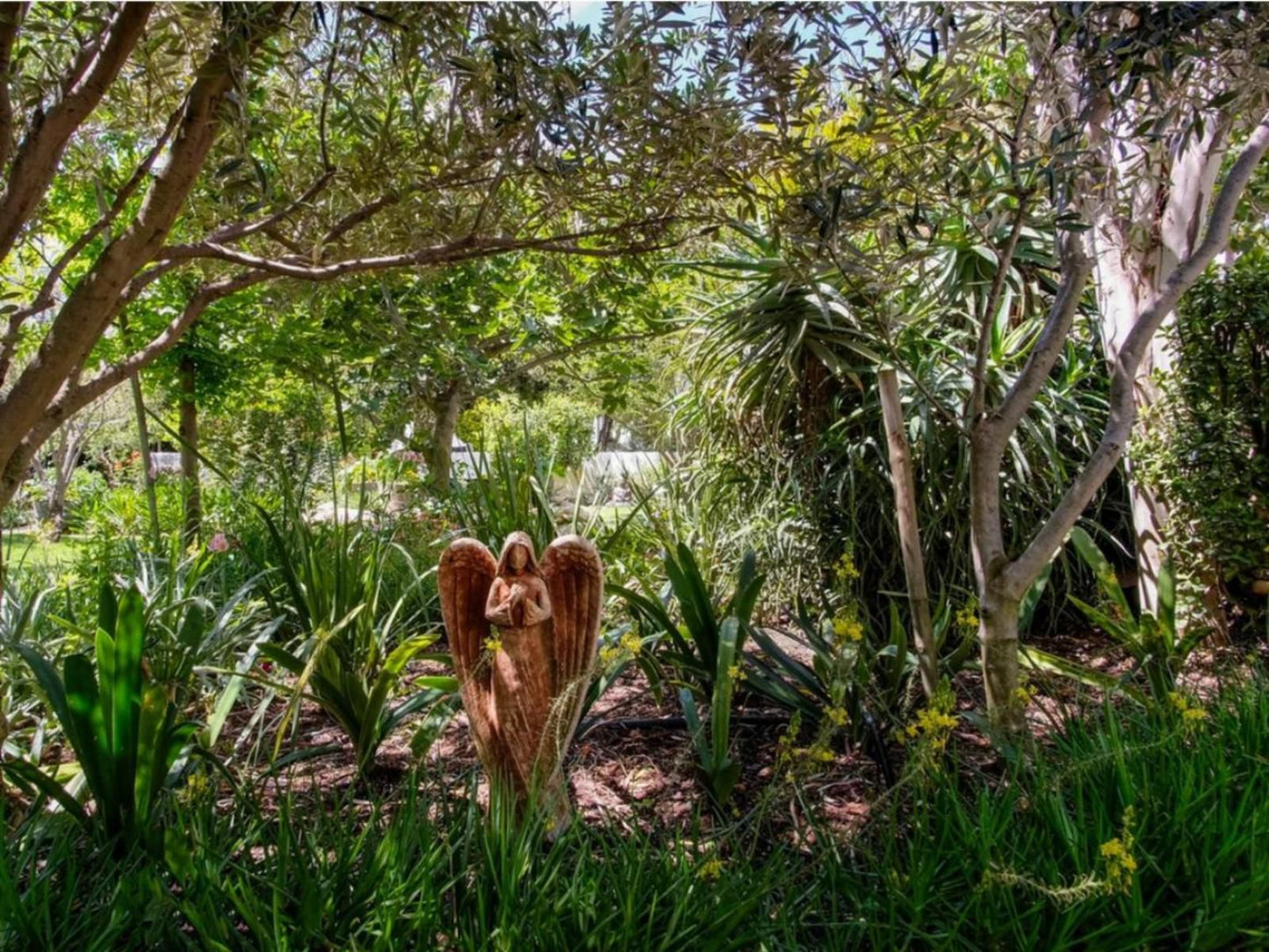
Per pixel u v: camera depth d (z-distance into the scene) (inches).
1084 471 102.5
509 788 86.5
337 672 111.5
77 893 73.7
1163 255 158.6
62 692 84.0
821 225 84.4
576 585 90.4
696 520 206.2
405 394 239.9
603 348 199.8
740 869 76.1
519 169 86.8
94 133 112.3
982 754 112.2
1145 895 74.9
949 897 75.3
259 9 67.2
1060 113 106.4
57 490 458.0
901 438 116.1
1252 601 174.1
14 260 166.1
